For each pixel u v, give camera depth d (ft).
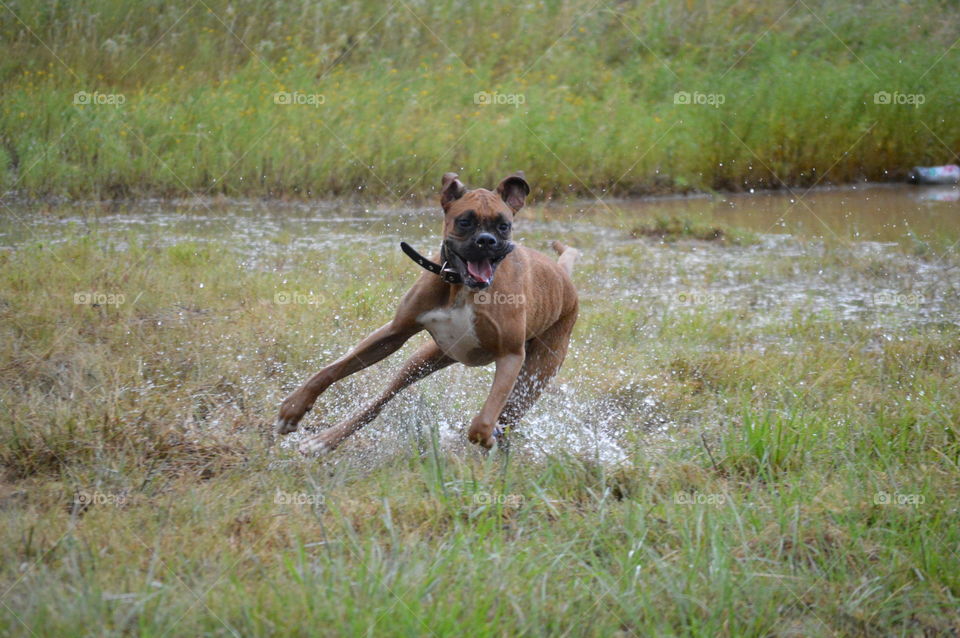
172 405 27.63
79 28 73.15
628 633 18.13
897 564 20.77
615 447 27.27
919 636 19.08
